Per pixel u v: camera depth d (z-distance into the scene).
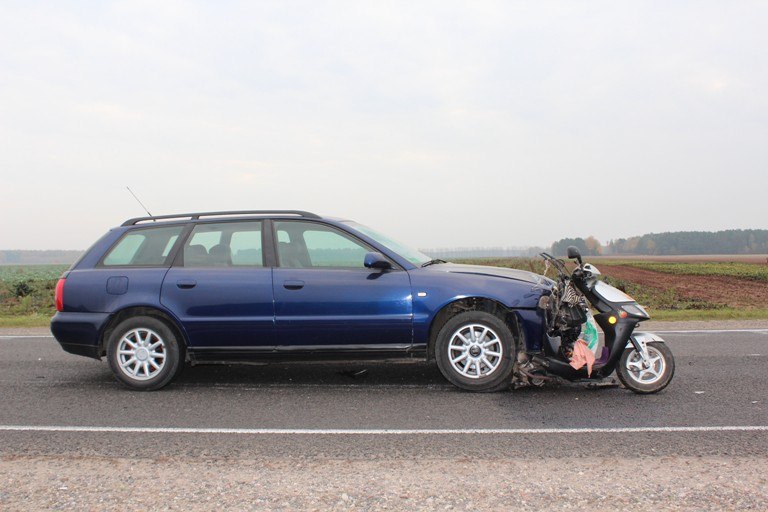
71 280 6.66
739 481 3.75
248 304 6.36
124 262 6.72
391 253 6.48
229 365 7.88
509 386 6.44
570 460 4.18
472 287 6.23
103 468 4.09
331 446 4.55
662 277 39.28
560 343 6.37
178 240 6.75
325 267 6.47
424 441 4.65
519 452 4.36
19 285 25.36
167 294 6.47
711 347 9.02
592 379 6.21
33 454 4.40
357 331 6.29
